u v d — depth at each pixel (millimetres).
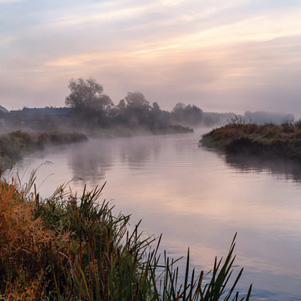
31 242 4246
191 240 7426
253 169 18391
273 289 5234
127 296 3406
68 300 3445
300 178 15156
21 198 5355
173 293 3307
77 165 21750
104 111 101938
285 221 8883
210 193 12484
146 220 9000
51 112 122688
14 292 3438
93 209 6496
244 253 6730
